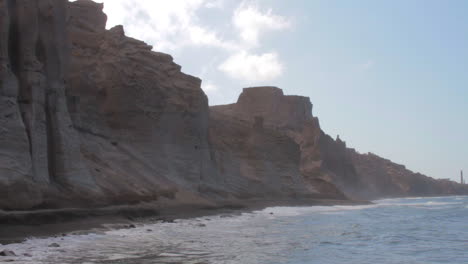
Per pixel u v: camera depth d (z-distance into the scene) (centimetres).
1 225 2275
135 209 3478
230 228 3344
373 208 7156
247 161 7181
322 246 2544
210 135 6372
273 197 6962
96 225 2825
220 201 5303
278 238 2858
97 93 4712
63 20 3400
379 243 2734
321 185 9162
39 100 2995
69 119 3275
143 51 5281
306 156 9644
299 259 2095
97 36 5081
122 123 4709
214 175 5906
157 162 4800
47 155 3005
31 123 2880
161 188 4275
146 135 4847
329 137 11381
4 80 2727
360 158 15900
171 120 5181
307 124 9962
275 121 10050
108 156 4072
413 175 19375
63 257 1872
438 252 2394
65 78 3409
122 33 5172
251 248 2370
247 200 6197
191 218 3972
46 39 3219
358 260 2112
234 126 7500
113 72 4819
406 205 8488
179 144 5231
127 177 3953
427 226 3934
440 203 10300
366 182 15000
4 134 2581
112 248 2147
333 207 7150
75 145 3241
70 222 2711
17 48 3016
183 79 5675
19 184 2541
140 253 2052
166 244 2366
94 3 5306
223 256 2081
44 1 3222
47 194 2775
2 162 2508
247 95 10312
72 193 3006
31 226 2419
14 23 3027
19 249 1998
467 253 2366
